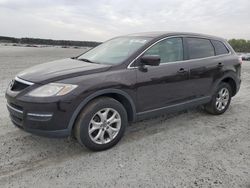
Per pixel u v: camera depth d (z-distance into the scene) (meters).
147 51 4.35
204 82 5.23
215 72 5.41
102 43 5.50
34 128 3.50
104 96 3.94
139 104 4.24
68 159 3.64
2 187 2.96
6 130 4.59
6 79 10.24
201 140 4.35
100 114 3.83
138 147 4.04
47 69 3.97
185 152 3.89
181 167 3.45
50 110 3.42
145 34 4.95
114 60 4.31
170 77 4.55
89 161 3.59
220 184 3.07
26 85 3.64
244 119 5.52
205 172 3.33
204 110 5.88
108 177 3.20
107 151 3.90
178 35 4.96
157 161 3.61
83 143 3.72
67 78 3.61
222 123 5.23
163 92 4.53
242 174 3.29
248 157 3.76
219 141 4.32
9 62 18.06
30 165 3.45
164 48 4.64
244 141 4.34
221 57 5.65
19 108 3.62
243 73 14.34
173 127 4.94
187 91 4.93
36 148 3.94
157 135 4.53
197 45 5.25
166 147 4.05
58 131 3.52
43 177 3.18
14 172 3.27
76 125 3.67
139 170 3.36
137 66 4.18
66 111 3.48
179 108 4.88
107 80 3.81
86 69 3.85
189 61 4.96
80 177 3.19
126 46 4.62
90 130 3.74
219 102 5.71
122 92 3.96
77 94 3.52
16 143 4.09
